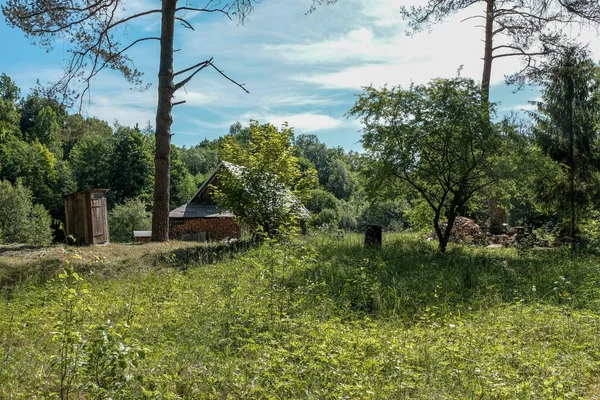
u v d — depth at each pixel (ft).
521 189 52.70
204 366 17.01
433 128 45.60
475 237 64.64
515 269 38.11
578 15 69.00
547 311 26.00
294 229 32.96
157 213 58.65
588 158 60.34
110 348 13.70
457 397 15.12
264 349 19.10
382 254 43.62
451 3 71.97
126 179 190.49
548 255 46.42
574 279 34.17
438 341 20.94
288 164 53.01
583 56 61.82
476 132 45.01
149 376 15.46
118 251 45.27
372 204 52.08
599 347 20.52
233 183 51.72
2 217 123.44
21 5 60.18
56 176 199.72
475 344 20.22
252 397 15.02
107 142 204.54
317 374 16.40
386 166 47.14
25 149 192.75
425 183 50.31
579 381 16.76
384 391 15.46
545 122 61.82
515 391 15.42
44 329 22.72
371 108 46.83
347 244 50.16
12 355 19.03
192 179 242.78
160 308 27.40
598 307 27.48
